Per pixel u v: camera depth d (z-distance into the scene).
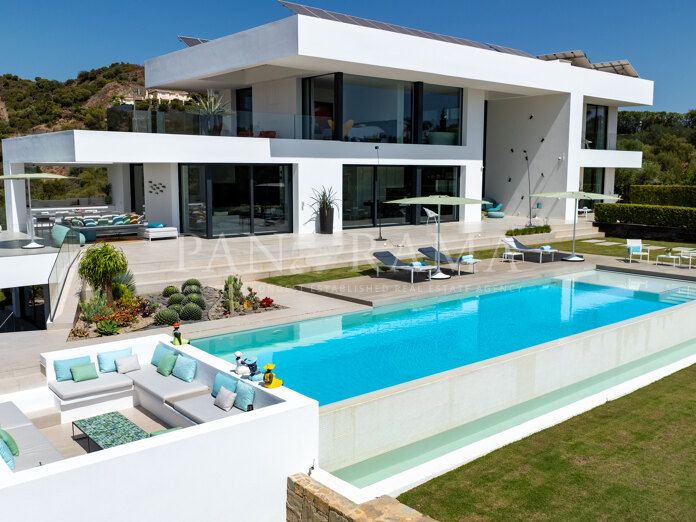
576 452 7.26
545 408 9.23
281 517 6.34
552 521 5.82
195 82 24.08
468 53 22.45
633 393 9.24
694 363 10.77
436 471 6.83
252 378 7.25
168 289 13.58
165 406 7.64
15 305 20.56
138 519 5.38
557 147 27.05
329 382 9.22
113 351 8.62
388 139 23.28
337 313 12.96
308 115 21.72
